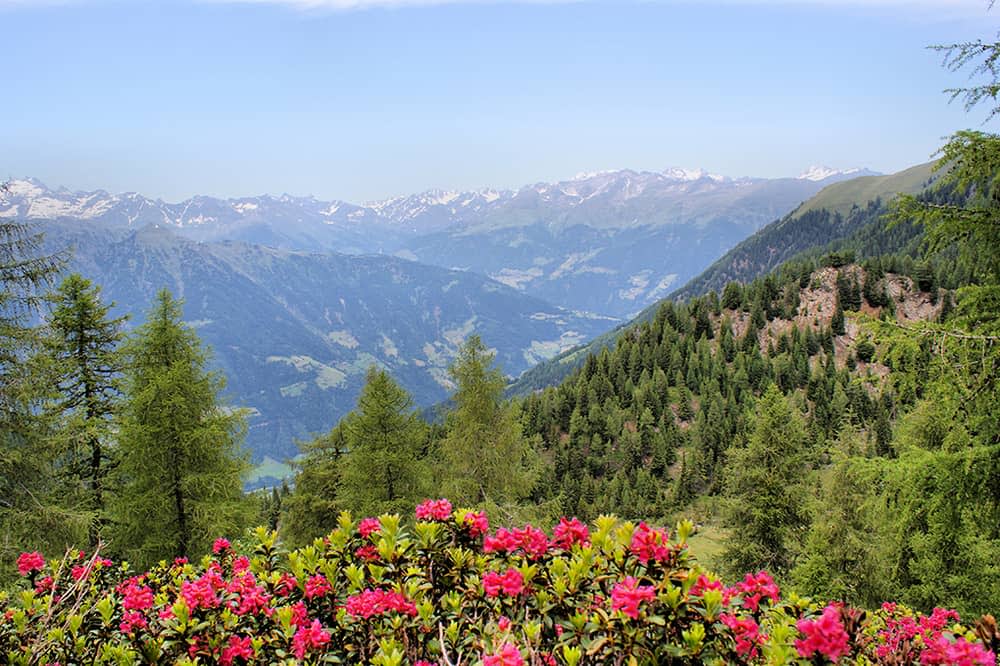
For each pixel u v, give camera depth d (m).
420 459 23.94
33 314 14.88
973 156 6.97
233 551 5.94
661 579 3.34
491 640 3.42
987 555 11.88
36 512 13.41
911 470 7.62
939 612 5.36
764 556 21.41
